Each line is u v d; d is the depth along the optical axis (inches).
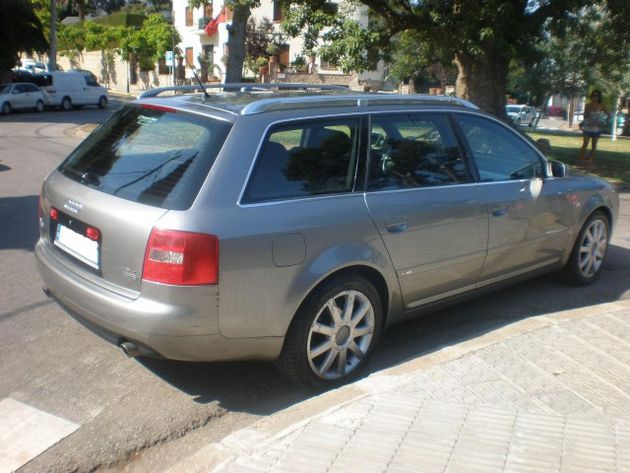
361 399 147.2
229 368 178.9
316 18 585.6
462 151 196.2
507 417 141.3
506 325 195.9
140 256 143.6
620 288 249.8
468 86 597.0
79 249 161.5
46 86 1354.6
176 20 1995.6
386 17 563.2
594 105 642.2
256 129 155.8
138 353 149.9
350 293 164.4
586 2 534.3
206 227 141.3
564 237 230.4
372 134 175.5
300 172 159.8
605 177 568.1
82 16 2807.6
